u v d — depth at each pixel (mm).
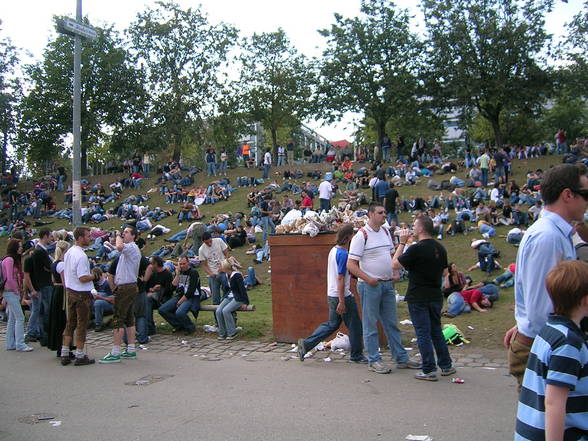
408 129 36906
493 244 15367
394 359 6648
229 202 26188
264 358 7363
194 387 5992
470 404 4930
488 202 20000
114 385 6254
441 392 5359
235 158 49500
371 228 6402
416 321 5871
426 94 32750
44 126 37812
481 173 22297
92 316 10242
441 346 5973
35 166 49062
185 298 9375
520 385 3037
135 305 8789
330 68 33812
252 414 4922
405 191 23453
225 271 8820
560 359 2236
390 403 5051
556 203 2955
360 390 5551
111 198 30312
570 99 32625
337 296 6762
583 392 2254
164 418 4934
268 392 5637
